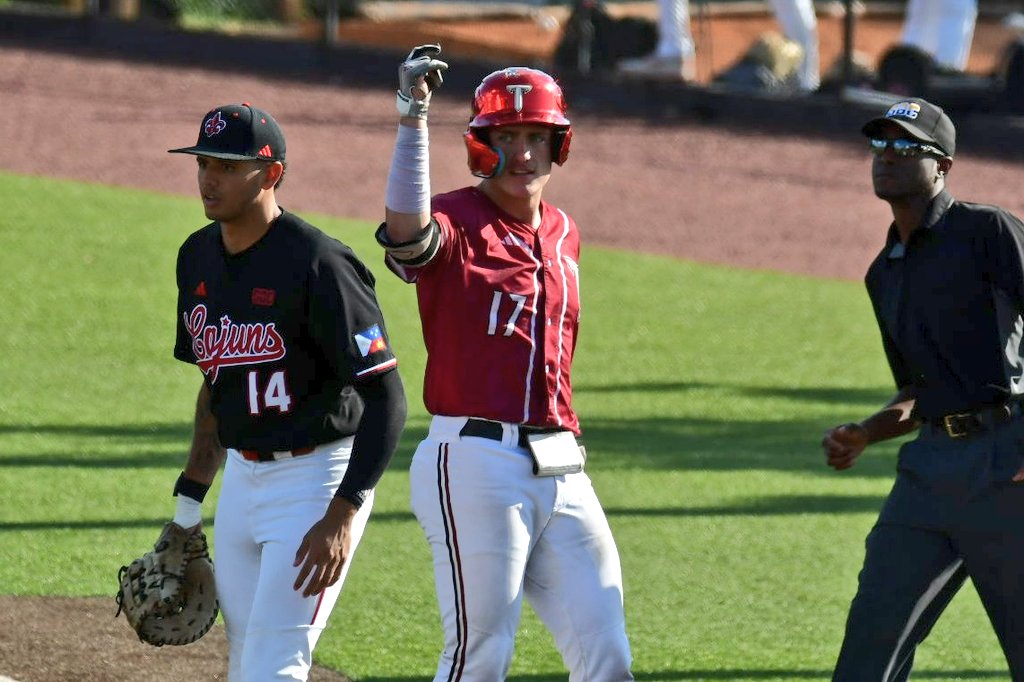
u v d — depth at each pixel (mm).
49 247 50594
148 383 38375
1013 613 17281
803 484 33000
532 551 16062
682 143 72375
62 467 31391
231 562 16406
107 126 68000
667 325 47594
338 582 15859
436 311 15797
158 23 85875
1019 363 17219
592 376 41875
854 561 27875
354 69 83000
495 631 15672
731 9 97625
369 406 15555
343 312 15508
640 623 24297
